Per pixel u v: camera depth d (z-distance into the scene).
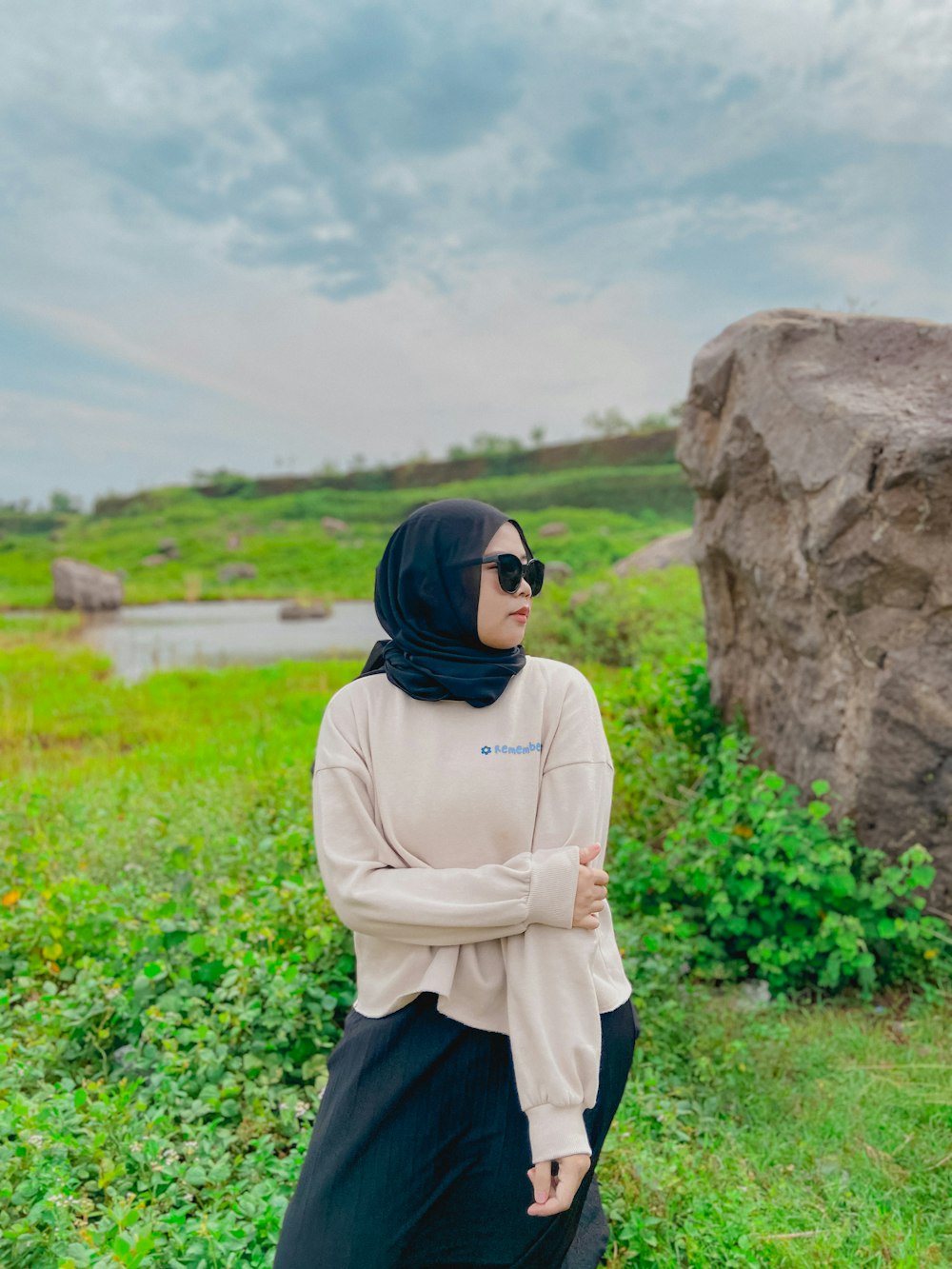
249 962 2.77
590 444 72.44
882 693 3.51
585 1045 1.40
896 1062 2.94
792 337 4.06
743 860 3.48
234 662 15.45
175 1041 2.62
